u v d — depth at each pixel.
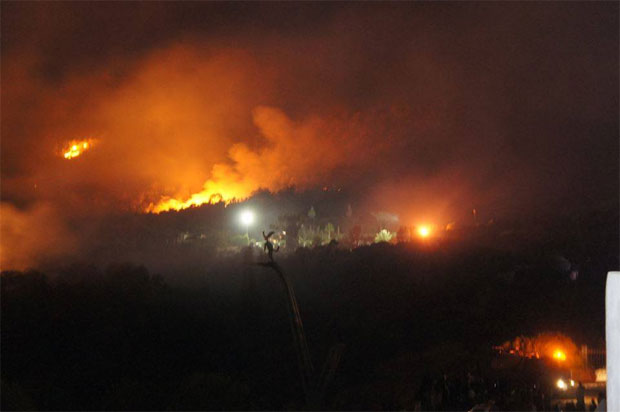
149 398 18.86
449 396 16.14
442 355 21.66
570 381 18.62
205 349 22.48
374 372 21.05
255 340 23.45
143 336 22.34
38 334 21.53
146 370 20.86
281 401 19.42
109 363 20.61
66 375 19.84
